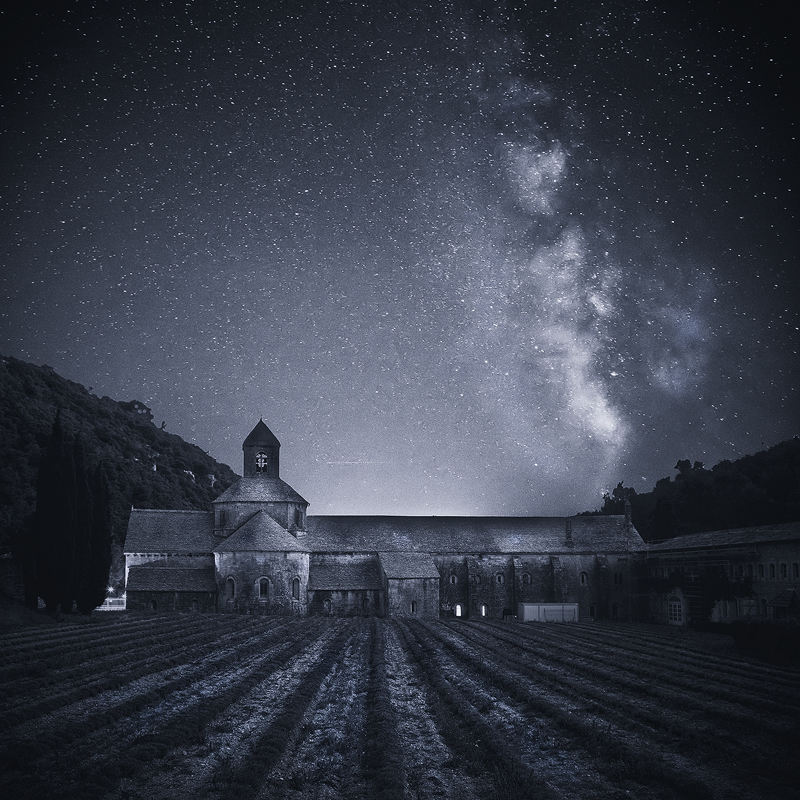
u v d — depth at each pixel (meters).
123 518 121.94
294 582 86.25
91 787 20.34
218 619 74.25
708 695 35.88
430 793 21.39
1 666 38.44
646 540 128.88
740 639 54.66
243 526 88.44
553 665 46.16
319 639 58.03
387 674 41.47
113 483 130.50
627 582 99.06
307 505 99.38
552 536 102.31
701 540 86.88
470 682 38.72
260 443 96.81
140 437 174.62
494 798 20.86
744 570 75.44
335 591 89.75
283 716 29.20
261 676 38.31
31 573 72.56
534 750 25.81
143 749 24.03
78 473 74.12
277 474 97.06
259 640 55.06
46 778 21.38
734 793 21.41
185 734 26.28
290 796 20.95
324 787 21.73
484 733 27.41
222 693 33.84
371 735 27.22
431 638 61.22
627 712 31.64
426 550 97.38
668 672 43.06
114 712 28.84
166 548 89.56
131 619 72.31
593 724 27.88
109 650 45.97
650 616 93.75
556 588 98.12
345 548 94.81
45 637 53.25
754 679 41.03
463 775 23.08
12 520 97.44
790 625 49.91
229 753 24.62
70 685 34.97
